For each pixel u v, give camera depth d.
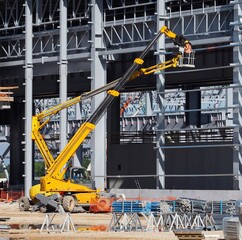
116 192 93.94
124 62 101.12
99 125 96.75
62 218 74.56
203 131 115.00
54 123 150.12
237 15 86.75
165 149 96.81
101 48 98.25
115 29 97.69
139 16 98.88
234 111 85.69
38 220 73.00
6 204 98.19
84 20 104.31
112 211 72.31
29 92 104.56
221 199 84.44
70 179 83.75
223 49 94.19
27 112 104.19
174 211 70.50
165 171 96.88
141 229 62.56
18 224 68.94
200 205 73.25
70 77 111.12
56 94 118.12
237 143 85.38
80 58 100.56
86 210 83.88
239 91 85.56
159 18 92.94
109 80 102.62
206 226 63.66
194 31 91.12
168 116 132.25
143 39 95.50
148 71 87.50
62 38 101.06
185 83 102.44
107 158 104.44
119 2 100.00
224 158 92.44
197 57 96.12
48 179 83.25
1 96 104.25
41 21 104.69
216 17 89.94
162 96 92.38
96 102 97.62
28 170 103.25
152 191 90.81
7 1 108.94
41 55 105.31
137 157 101.62
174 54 87.56
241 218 50.62
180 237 51.34
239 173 85.19
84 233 59.59
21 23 111.75
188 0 92.88
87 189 83.44
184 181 95.69
